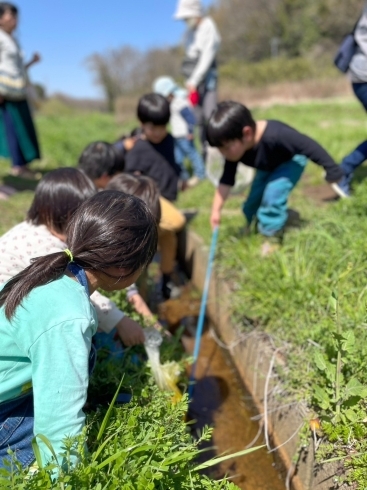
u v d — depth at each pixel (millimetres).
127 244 1666
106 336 2551
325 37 36812
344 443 2004
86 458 1604
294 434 2305
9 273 2242
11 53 5871
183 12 6516
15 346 1628
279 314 2973
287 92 24766
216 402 3154
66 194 2375
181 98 6629
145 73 38500
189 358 2830
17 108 6184
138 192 2932
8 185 6770
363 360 2199
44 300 1603
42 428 1541
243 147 3363
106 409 2021
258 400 2893
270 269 3342
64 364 1534
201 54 6656
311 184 5734
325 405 2082
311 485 2150
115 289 1809
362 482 1799
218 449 2771
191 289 4684
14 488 1441
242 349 3230
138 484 1537
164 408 2049
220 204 3764
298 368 2521
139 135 4703
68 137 12266
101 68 38281
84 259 1677
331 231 3605
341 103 17984
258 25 40094
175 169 4602
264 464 2619
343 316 2596
